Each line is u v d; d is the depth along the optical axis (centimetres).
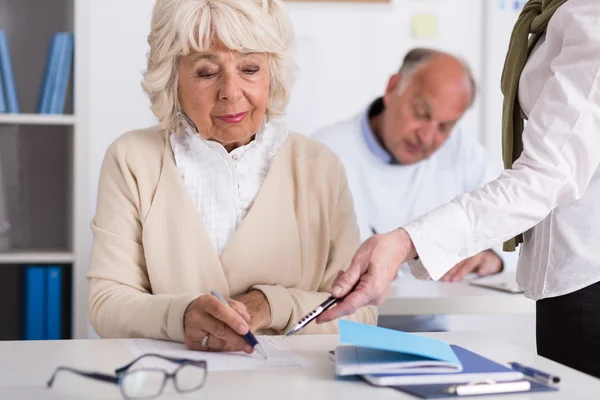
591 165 127
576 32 128
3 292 310
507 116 154
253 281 167
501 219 126
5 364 121
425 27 331
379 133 327
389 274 122
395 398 102
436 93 328
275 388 107
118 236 165
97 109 318
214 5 158
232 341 130
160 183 167
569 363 141
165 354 129
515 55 151
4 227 292
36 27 314
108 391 106
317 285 173
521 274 151
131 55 319
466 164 332
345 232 177
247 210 171
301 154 177
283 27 169
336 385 108
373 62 329
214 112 163
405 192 328
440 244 125
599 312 137
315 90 327
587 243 136
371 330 120
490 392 104
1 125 311
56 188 318
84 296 289
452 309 242
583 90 126
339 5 327
